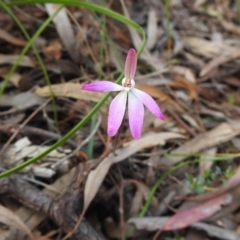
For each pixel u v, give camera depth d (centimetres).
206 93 36
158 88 34
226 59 39
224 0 47
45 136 29
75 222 25
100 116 30
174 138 31
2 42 34
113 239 27
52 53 34
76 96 30
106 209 28
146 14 41
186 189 29
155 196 29
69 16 37
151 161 30
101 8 28
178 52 39
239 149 32
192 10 45
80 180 25
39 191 25
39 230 26
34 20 36
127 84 20
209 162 30
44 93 31
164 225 27
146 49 37
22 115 30
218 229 27
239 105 36
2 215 24
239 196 29
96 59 35
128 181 28
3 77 32
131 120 20
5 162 27
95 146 29
